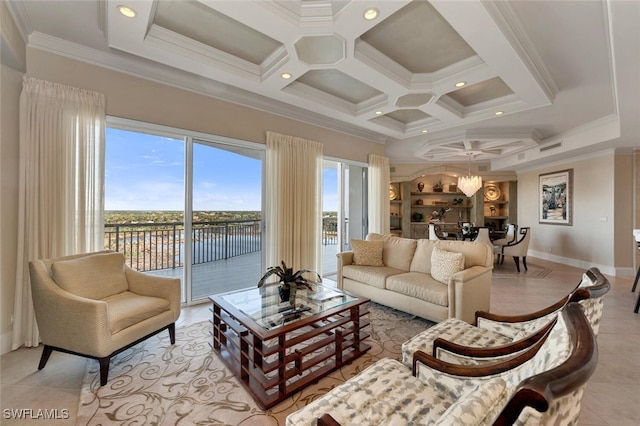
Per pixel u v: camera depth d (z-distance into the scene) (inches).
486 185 327.6
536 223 276.2
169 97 129.4
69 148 104.0
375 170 230.5
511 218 304.2
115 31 89.0
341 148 207.6
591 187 221.3
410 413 43.6
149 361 88.7
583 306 37.2
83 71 108.7
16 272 96.1
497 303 144.7
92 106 108.5
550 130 201.3
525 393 20.4
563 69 115.5
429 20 91.8
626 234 204.5
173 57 104.3
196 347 97.8
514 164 268.7
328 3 82.1
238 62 116.7
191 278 141.0
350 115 165.3
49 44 100.9
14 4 83.1
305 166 177.8
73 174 104.7
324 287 111.1
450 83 121.4
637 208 201.9
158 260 153.4
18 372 82.5
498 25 82.9
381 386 49.6
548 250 261.7
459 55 111.4
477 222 311.9
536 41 97.2
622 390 75.0
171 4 86.4
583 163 227.8
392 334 109.4
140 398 71.6
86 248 107.6
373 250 150.3
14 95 96.0
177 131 131.7
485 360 54.4
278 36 91.7
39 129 98.7
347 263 152.3
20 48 93.4
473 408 32.9
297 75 118.2
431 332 70.1
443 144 211.9
